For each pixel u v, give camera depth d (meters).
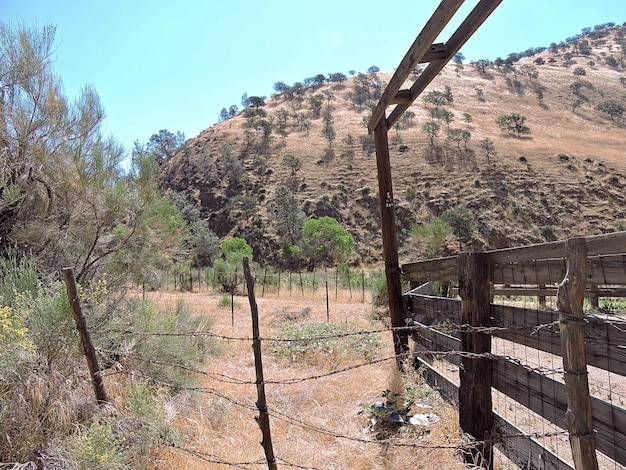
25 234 5.83
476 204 60.31
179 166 83.81
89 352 3.72
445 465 3.27
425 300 5.67
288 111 115.88
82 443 2.91
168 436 3.64
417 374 5.48
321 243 52.94
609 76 135.75
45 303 3.99
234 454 3.57
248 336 8.14
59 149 6.18
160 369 4.71
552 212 58.06
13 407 3.27
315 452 3.61
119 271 6.56
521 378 3.09
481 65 143.62
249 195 70.31
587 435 2.21
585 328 2.43
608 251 2.07
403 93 5.88
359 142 85.81
